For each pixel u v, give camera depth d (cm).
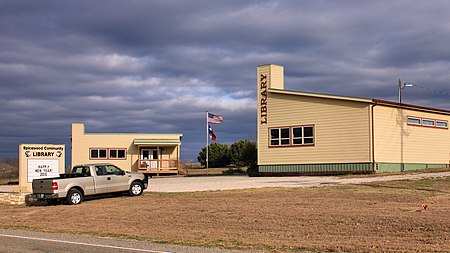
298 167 3600
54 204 2509
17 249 1246
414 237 1320
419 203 1873
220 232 1537
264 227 1582
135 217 1934
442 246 1181
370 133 3256
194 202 2244
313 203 1989
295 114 3647
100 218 1961
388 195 2094
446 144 3944
